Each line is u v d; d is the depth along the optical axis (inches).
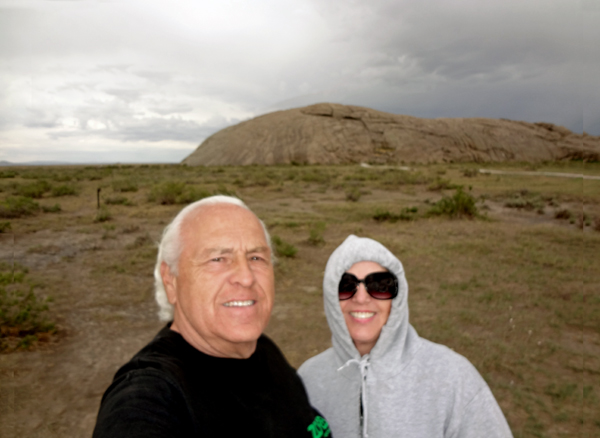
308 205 787.4
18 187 953.5
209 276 39.9
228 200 46.1
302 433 44.1
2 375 168.6
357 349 62.6
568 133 5019.7
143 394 31.0
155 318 240.8
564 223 564.7
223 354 40.6
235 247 40.9
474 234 481.7
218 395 36.6
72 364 182.9
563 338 208.8
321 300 270.5
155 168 2768.2
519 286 294.4
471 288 289.3
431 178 1316.4
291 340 213.0
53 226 521.0
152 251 389.1
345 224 550.0
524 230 502.0
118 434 27.7
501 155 4274.1
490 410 53.4
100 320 235.0
